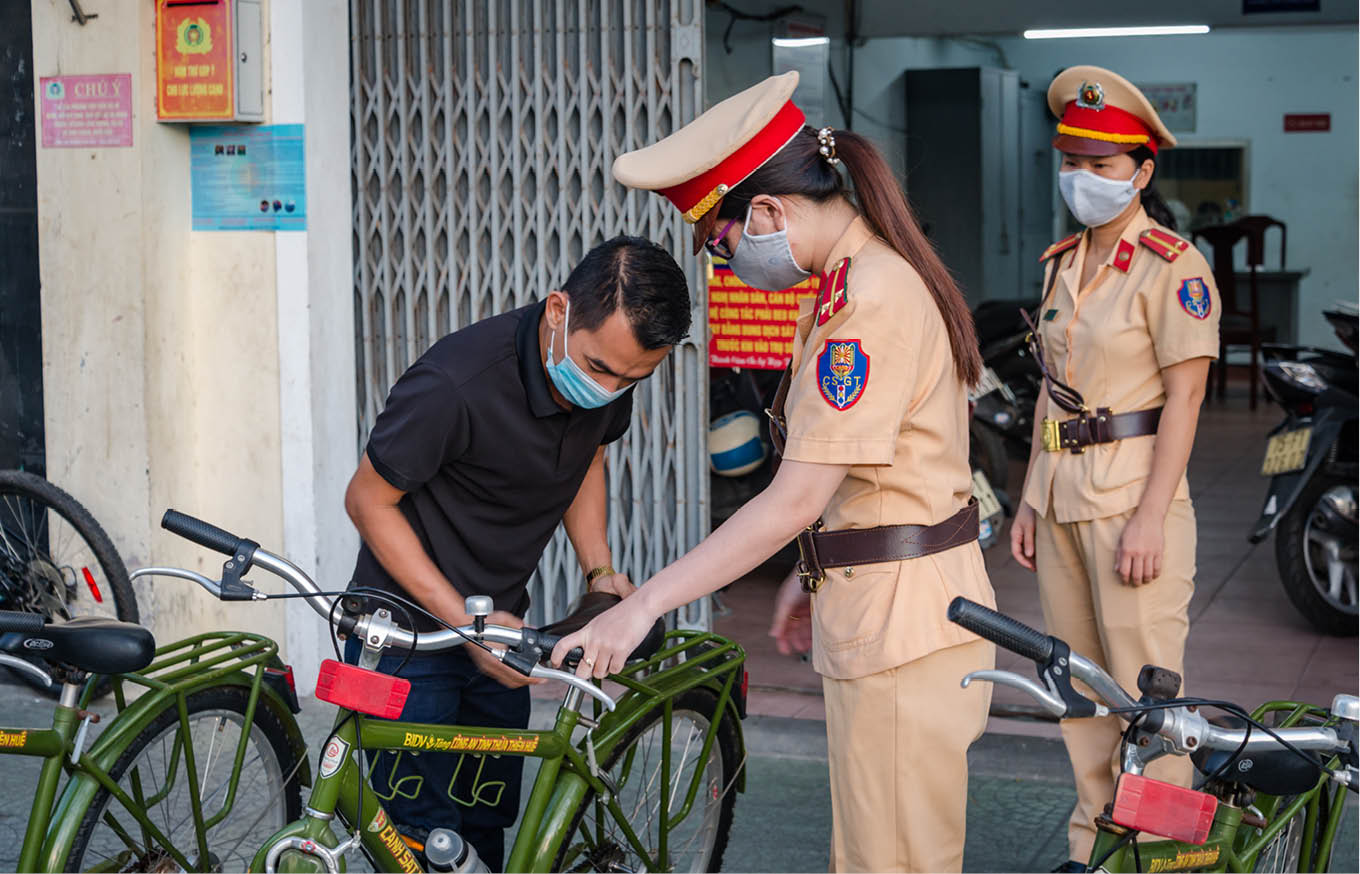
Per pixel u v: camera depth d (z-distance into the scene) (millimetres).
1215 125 14781
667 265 2381
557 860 2650
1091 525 3301
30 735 2527
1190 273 3201
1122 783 2072
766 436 5973
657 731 2930
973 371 2422
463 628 2348
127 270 4715
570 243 4805
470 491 2648
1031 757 4305
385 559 2584
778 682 5062
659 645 2641
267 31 4660
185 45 4633
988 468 7188
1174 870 2301
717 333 5199
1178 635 3293
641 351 2389
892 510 2371
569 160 4785
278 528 4828
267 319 4773
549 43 4773
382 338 5066
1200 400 3219
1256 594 6320
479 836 2945
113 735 2625
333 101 4777
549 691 4848
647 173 2314
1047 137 15117
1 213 4977
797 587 2631
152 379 4742
